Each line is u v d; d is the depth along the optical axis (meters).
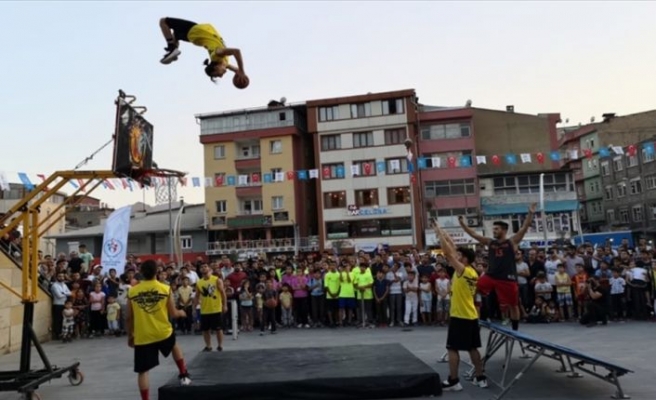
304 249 45.28
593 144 54.41
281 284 16.03
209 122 48.69
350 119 45.69
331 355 8.27
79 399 7.35
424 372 6.75
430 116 45.56
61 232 52.47
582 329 12.77
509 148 47.12
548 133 47.12
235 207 47.34
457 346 6.97
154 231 47.81
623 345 10.25
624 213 50.00
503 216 43.94
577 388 7.01
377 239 44.19
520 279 14.49
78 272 16.16
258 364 7.72
